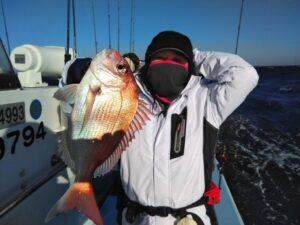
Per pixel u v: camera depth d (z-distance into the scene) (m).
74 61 1.20
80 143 0.72
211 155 0.99
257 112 7.69
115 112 0.73
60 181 1.33
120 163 1.01
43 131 1.20
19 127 1.05
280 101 9.27
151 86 0.97
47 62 1.56
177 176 0.95
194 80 1.00
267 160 3.92
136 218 1.01
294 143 4.85
